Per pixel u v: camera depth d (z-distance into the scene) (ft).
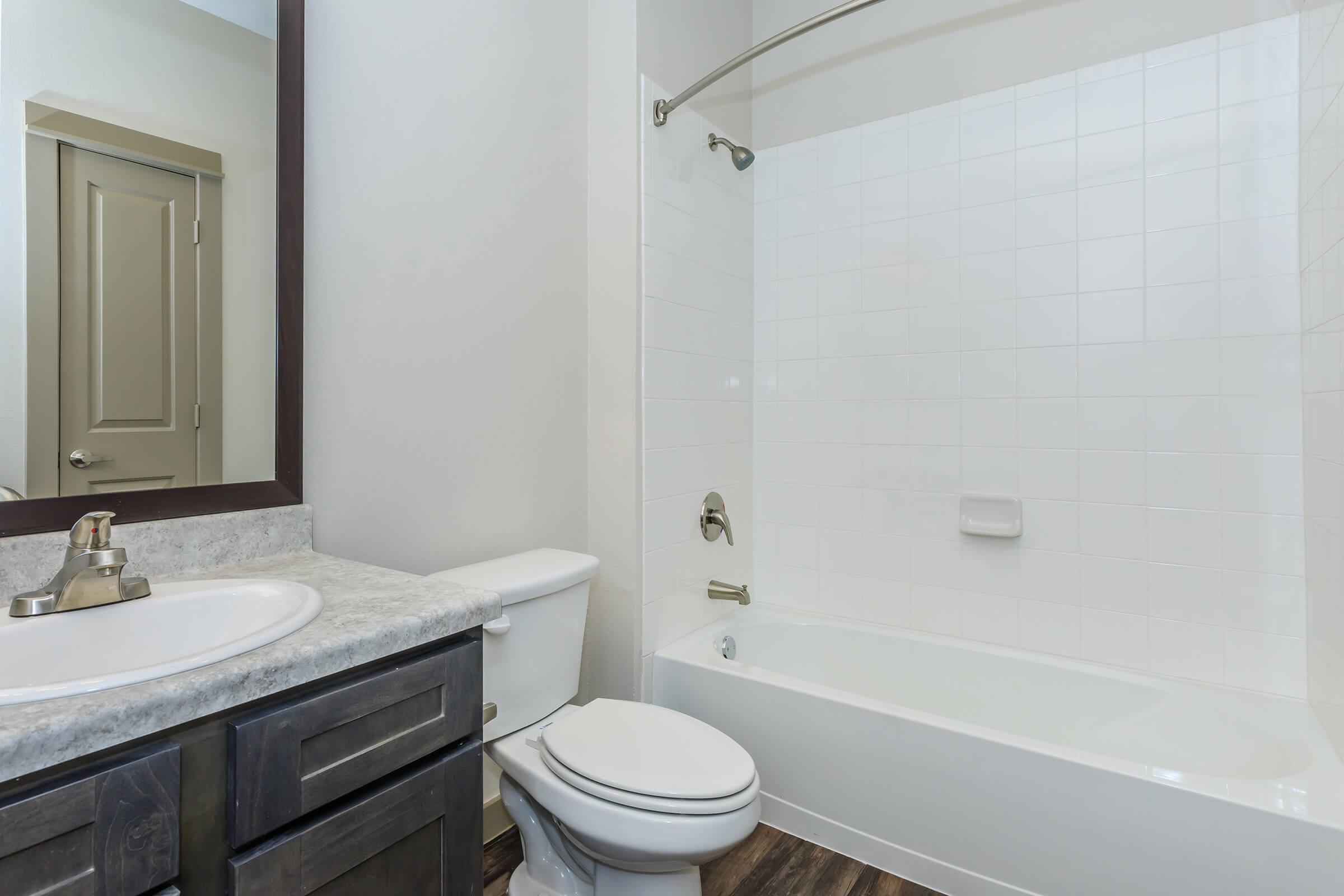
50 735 1.87
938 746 5.04
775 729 5.84
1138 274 6.07
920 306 7.15
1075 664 6.20
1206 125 5.77
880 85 7.38
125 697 2.06
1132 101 6.08
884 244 7.36
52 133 3.28
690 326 7.03
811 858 5.48
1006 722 6.41
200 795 2.24
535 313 6.01
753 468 8.29
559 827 4.71
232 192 3.93
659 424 6.57
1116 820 4.36
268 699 2.43
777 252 8.09
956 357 6.95
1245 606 5.68
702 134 7.23
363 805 2.72
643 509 6.39
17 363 3.17
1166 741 5.62
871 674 7.14
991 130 6.75
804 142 7.89
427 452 5.10
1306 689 5.44
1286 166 5.48
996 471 6.75
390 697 2.82
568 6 6.36
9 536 3.11
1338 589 4.57
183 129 3.74
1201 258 5.80
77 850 1.94
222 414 3.90
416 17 4.99
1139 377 6.07
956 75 6.93
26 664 2.61
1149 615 6.07
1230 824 4.01
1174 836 4.18
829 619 7.57
